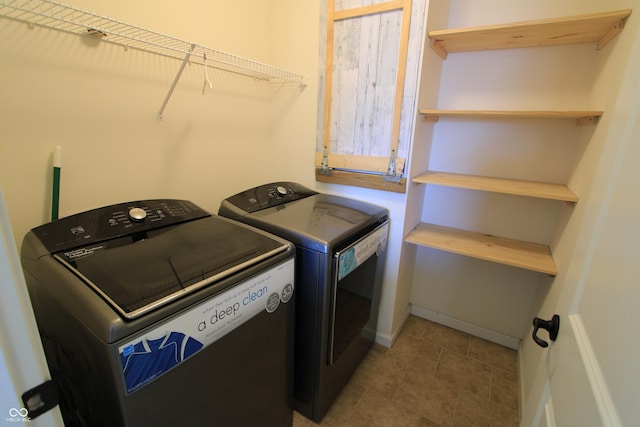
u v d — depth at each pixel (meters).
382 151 1.74
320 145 1.93
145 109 1.40
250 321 1.00
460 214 2.02
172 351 0.77
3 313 0.39
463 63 1.82
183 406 0.83
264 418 1.19
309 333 1.37
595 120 1.33
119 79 1.29
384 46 1.60
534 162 1.75
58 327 0.82
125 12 1.25
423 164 1.91
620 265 0.49
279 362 1.20
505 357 1.96
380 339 2.05
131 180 1.40
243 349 1.00
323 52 1.79
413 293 2.35
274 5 1.91
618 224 0.53
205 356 0.87
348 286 1.46
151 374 0.73
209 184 1.78
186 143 1.61
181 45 1.47
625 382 0.40
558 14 1.56
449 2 1.76
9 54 1.00
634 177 0.50
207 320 0.85
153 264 0.90
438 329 2.23
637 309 0.40
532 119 1.71
